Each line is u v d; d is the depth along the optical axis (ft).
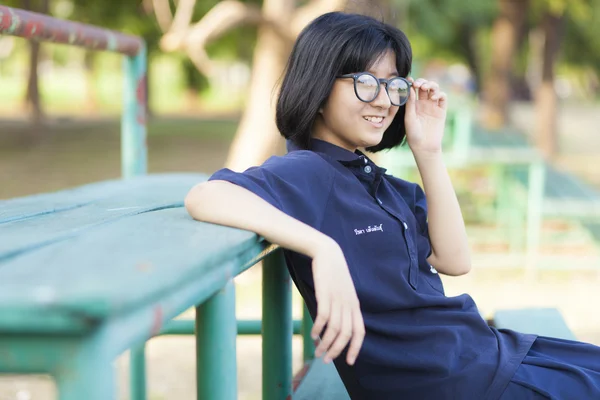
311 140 5.00
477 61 64.64
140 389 7.92
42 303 1.95
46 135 48.70
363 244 4.56
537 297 15.61
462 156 18.08
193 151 42.09
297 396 5.68
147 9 23.49
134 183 7.84
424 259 5.26
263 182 4.17
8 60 95.45
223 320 3.34
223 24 16.14
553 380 4.31
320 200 4.46
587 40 51.37
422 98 5.63
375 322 4.49
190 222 3.93
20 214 4.40
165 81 119.03
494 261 18.42
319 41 4.84
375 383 4.47
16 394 9.93
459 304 4.78
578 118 80.89
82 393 2.07
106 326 2.10
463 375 4.33
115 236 3.33
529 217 17.57
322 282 3.68
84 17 45.91
